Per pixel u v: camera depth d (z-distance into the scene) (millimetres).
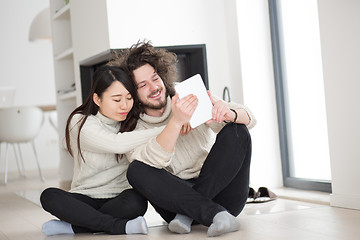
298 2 3732
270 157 3930
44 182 5824
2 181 6199
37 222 3139
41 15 6449
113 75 2443
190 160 2539
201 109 2281
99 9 3930
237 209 2479
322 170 3627
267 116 3934
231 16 3951
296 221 2539
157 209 2486
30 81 8016
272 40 3957
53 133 8117
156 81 2465
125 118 2508
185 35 3916
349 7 2729
